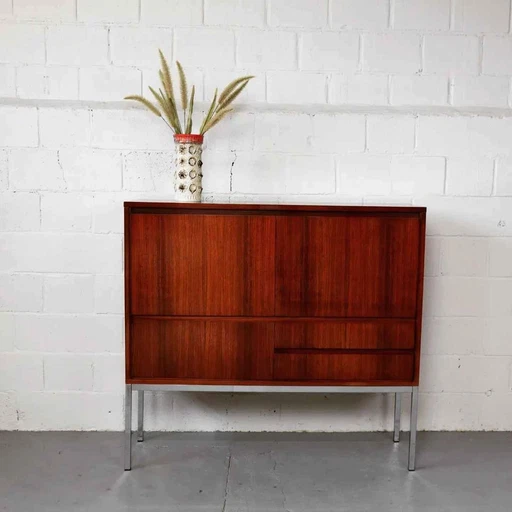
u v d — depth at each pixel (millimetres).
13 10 2330
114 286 2438
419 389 2514
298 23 2373
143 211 2018
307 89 2400
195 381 2072
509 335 2500
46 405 2477
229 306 2053
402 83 2406
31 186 2387
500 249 2465
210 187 2420
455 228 2453
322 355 2078
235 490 2029
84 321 2447
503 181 2441
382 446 2391
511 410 2500
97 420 2492
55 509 1896
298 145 2412
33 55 2348
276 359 2074
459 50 2398
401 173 2432
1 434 2443
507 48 2404
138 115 2381
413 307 2070
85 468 2168
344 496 1997
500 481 2113
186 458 2258
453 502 1970
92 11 2344
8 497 1958
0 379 2451
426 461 2258
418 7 2379
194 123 2395
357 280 2055
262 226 2027
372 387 2092
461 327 2492
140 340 2061
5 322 2432
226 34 2369
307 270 2047
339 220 2031
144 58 2369
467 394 2504
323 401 2508
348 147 2418
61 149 2377
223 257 2035
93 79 2369
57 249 2412
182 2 2352
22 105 2357
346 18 2375
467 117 2414
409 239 2047
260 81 2391
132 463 2207
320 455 2301
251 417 2510
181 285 2041
